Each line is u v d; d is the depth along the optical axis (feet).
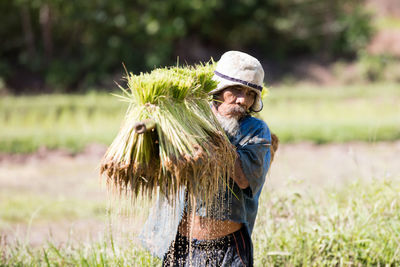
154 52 150.00
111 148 17.10
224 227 19.03
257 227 26.73
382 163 52.65
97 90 137.39
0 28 147.43
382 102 121.39
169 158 16.37
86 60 144.66
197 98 18.11
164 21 148.05
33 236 38.55
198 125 17.53
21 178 63.31
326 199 31.58
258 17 163.73
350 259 27.45
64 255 27.63
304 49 171.53
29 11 147.74
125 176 16.84
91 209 47.06
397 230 27.20
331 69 162.81
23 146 76.69
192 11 151.43
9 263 26.78
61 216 44.91
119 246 25.16
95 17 145.38
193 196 17.17
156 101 17.20
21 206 48.29
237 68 18.80
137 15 148.56
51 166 70.33
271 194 29.91
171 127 16.75
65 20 148.05
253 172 18.29
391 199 29.07
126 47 148.15
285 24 162.91
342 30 169.78
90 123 95.35
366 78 157.38
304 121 95.55
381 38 178.19
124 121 17.56
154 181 17.13
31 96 125.59
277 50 168.35
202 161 16.61
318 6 166.50
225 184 17.79
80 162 72.69
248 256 19.29
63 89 138.10
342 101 124.06
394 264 26.76
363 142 81.92
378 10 202.39
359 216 28.12
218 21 162.40
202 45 164.35
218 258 19.01
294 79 157.99
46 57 146.30
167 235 19.56
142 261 23.34
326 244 27.71
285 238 27.66
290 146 80.28
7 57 147.33
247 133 18.85
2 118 95.86
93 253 25.52
